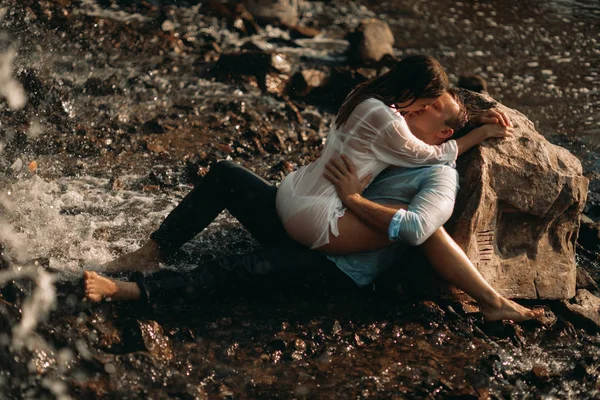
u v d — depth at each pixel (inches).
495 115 169.8
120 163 239.3
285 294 173.6
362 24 371.2
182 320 161.0
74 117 265.7
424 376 151.6
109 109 276.1
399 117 156.3
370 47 354.6
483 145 169.3
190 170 235.1
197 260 185.5
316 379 148.2
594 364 160.9
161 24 361.7
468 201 167.0
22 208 198.2
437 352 159.8
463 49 385.7
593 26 426.0
